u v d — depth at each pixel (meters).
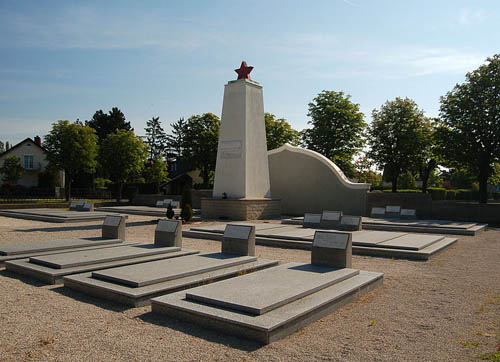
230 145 23.30
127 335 5.22
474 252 12.39
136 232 17.42
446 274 9.27
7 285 7.91
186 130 45.03
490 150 24.31
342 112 37.88
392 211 21.34
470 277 8.94
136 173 41.22
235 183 22.94
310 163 26.36
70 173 36.81
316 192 26.09
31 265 8.84
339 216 16.30
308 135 39.78
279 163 27.64
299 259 11.28
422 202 22.77
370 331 5.44
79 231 17.03
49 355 4.58
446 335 5.30
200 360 4.46
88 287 7.23
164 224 11.48
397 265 10.41
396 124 36.22
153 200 34.81
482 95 24.34
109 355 4.59
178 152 67.38
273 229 16.22
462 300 7.03
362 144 38.97
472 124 24.23
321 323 5.75
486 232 17.53
